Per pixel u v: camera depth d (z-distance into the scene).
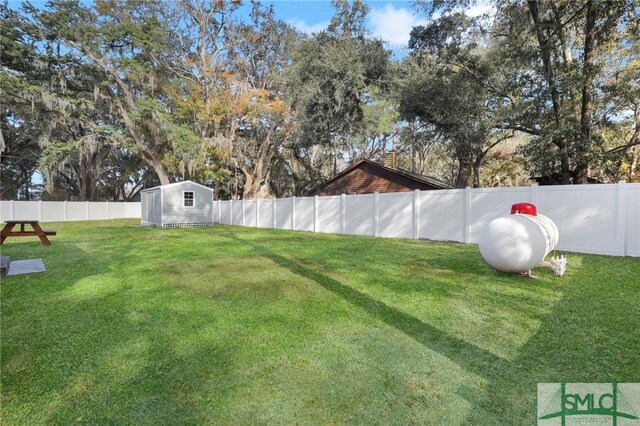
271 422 1.87
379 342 2.86
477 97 13.37
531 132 12.19
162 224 16.02
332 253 7.23
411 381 2.27
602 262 5.55
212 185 26.09
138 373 2.39
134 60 18.41
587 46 9.73
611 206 6.25
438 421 1.88
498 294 4.06
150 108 18.25
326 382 2.26
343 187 18.28
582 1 9.52
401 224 9.99
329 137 18.25
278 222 14.83
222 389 2.19
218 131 22.14
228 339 2.94
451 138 13.91
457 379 2.29
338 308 3.71
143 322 3.33
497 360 2.53
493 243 4.91
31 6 16.42
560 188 6.88
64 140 22.47
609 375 2.30
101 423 1.88
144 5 19.78
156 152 20.50
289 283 4.77
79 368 2.46
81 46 17.41
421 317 3.40
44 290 4.41
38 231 8.73
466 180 16.77
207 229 14.52
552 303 3.69
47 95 16.52
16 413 1.96
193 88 21.42
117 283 4.80
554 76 10.38
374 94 17.62
